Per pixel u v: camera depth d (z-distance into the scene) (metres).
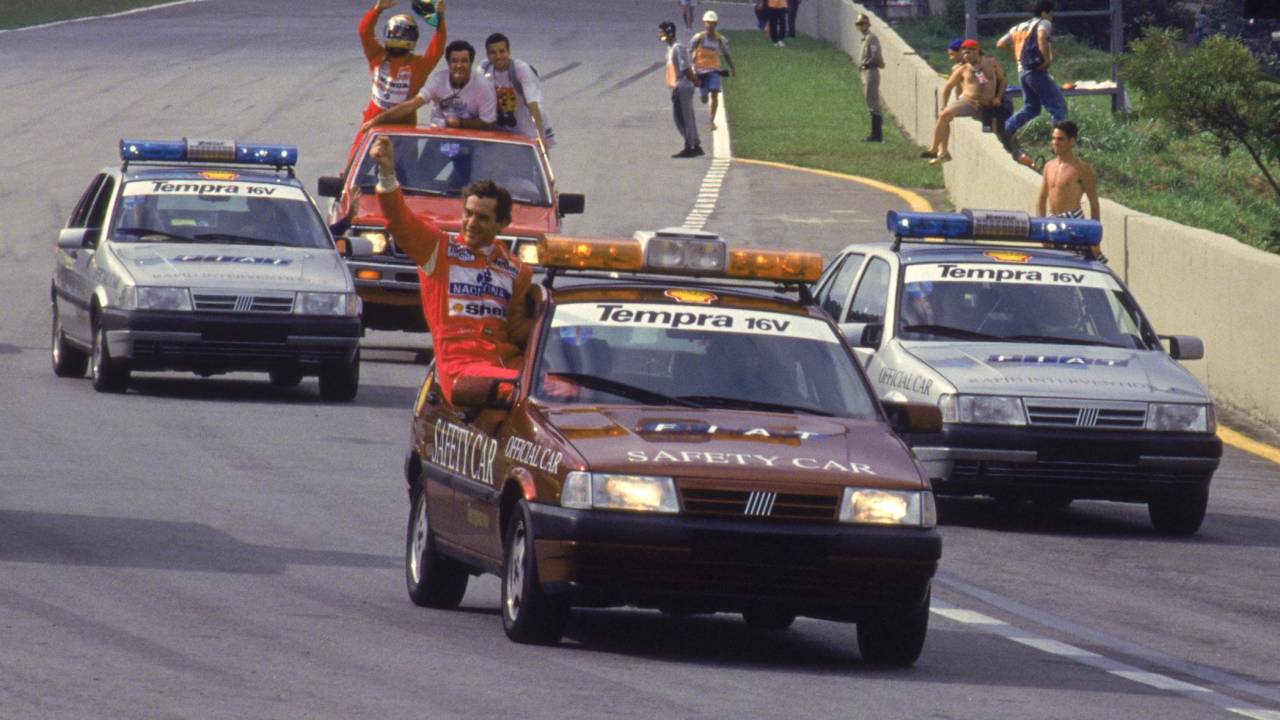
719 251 28.75
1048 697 24.50
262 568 31.33
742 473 24.88
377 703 22.09
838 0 170.00
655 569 24.64
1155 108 78.00
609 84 142.62
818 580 24.81
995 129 99.06
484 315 28.75
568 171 105.88
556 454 25.31
